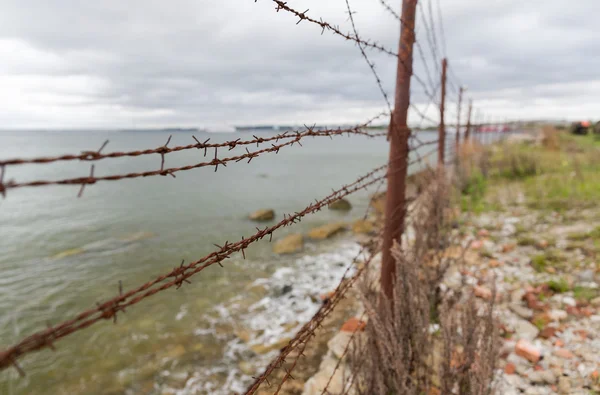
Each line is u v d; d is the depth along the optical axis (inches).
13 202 856.9
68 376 189.6
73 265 378.9
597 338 136.6
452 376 88.0
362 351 88.8
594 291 169.5
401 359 84.8
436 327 130.3
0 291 318.0
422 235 142.6
